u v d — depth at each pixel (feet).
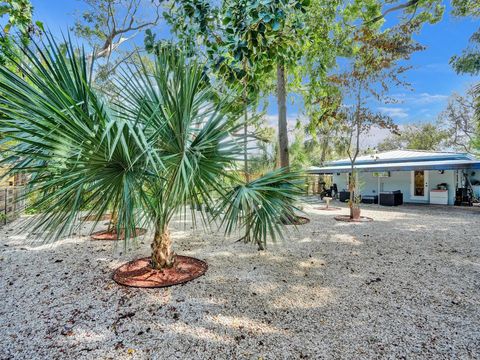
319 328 8.84
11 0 11.87
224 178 11.05
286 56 15.71
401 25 29.35
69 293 11.57
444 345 7.86
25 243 20.16
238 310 10.08
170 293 11.51
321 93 32.68
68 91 8.11
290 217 13.66
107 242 20.40
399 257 16.53
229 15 12.20
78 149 7.36
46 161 7.57
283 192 11.69
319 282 12.68
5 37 10.45
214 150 10.02
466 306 10.21
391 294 11.32
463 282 12.51
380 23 30.68
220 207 11.12
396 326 8.91
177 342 8.16
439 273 13.71
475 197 46.73
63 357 7.45
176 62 10.20
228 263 15.52
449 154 44.47
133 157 8.19
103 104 8.98
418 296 11.10
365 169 45.29
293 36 14.26
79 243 20.13
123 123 7.37
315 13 26.35
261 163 11.91
